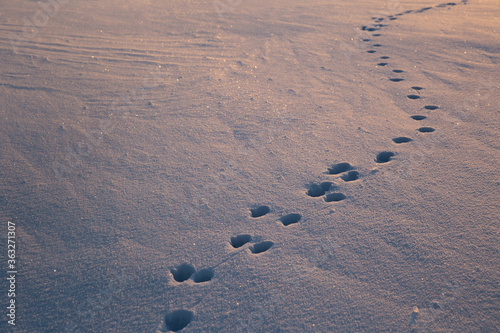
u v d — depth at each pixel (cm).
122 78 391
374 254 167
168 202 209
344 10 699
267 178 226
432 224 180
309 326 137
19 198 213
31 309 148
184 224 192
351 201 201
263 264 165
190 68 422
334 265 162
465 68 383
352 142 258
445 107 301
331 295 149
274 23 617
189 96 347
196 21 632
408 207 193
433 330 133
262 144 263
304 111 309
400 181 213
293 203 203
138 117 308
